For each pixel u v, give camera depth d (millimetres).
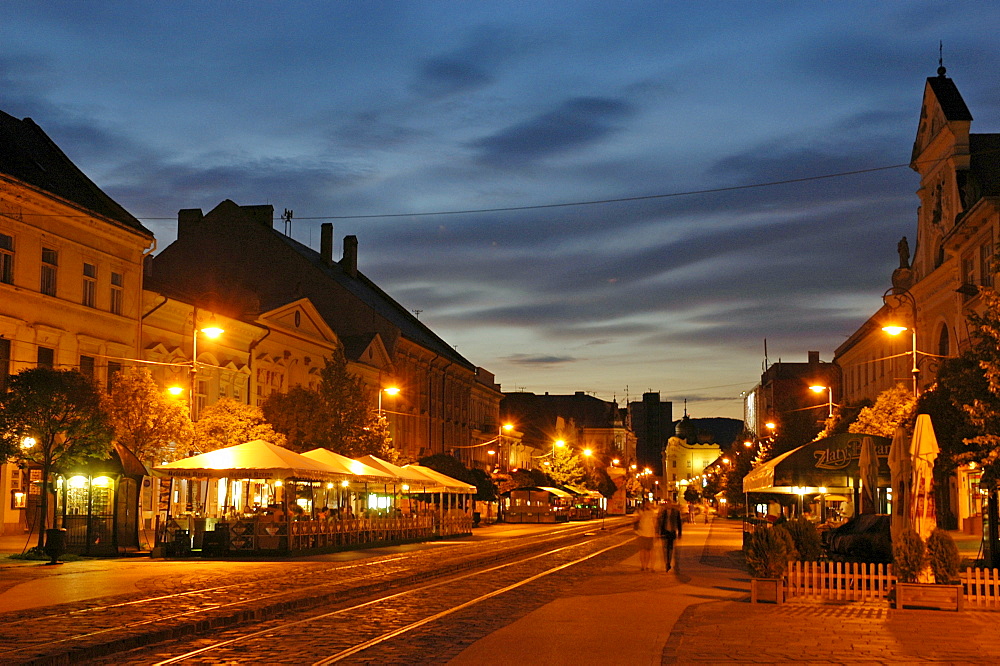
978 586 18453
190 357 47438
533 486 87875
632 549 41812
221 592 20828
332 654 13297
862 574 19469
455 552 38406
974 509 44844
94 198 43719
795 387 122812
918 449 19547
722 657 12984
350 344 71438
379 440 53281
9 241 36969
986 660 12945
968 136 49969
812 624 16109
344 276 85562
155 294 45375
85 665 12648
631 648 13422
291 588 21844
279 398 50156
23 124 44188
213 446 39781
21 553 30734
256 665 12508
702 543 45844
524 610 18562
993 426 25359
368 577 25031
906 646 13977
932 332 54000
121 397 35188
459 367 96000
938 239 53344
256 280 71750
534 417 144750
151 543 37688
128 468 31531
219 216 72750
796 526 21078
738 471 93750
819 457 26641
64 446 29984
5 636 14297
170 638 14875
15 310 37031
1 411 28828
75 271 40594
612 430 181125
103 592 20438
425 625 16312
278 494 53531
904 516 20859
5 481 36094
